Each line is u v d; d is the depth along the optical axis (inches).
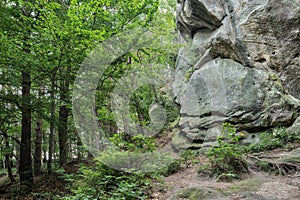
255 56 340.8
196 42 443.5
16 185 314.8
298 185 155.4
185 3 452.1
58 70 272.2
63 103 278.4
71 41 225.1
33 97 274.7
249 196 139.9
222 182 177.9
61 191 222.1
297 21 325.4
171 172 219.3
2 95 256.4
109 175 169.0
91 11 246.7
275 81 323.0
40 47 226.7
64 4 309.1
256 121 310.0
